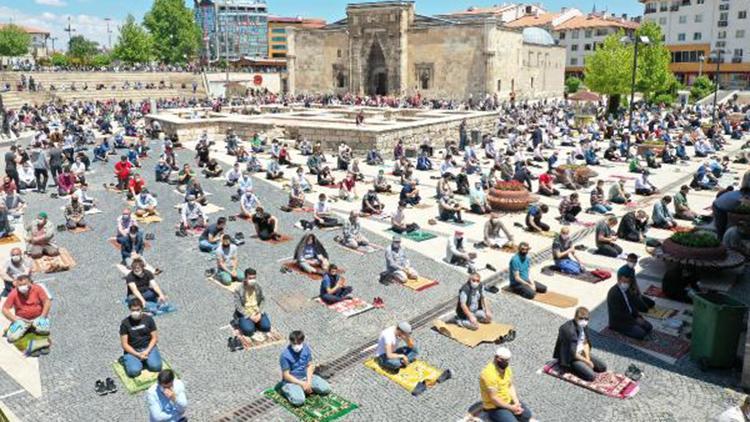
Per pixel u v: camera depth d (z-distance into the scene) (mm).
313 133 43000
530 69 105812
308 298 15359
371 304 14984
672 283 15469
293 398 10484
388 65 95125
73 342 12914
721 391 11078
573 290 15977
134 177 26375
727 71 113875
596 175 32281
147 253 19016
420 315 14391
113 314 14367
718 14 113438
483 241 19984
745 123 57906
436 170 35344
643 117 60312
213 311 14555
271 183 30750
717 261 15305
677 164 38156
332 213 22969
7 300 13156
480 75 89500
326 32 100938
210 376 11523
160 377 9562
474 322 13406
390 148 41062
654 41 79750
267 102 84062
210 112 60406
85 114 65250
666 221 22406
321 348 12703
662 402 10727
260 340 12945
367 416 10289
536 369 11883
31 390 11031
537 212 21797
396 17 92750
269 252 19156
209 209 24969
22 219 23312
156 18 138875
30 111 64250
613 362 12141
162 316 14227
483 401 10016
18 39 157000
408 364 11953
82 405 10531
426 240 20656
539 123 53438
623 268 13391
